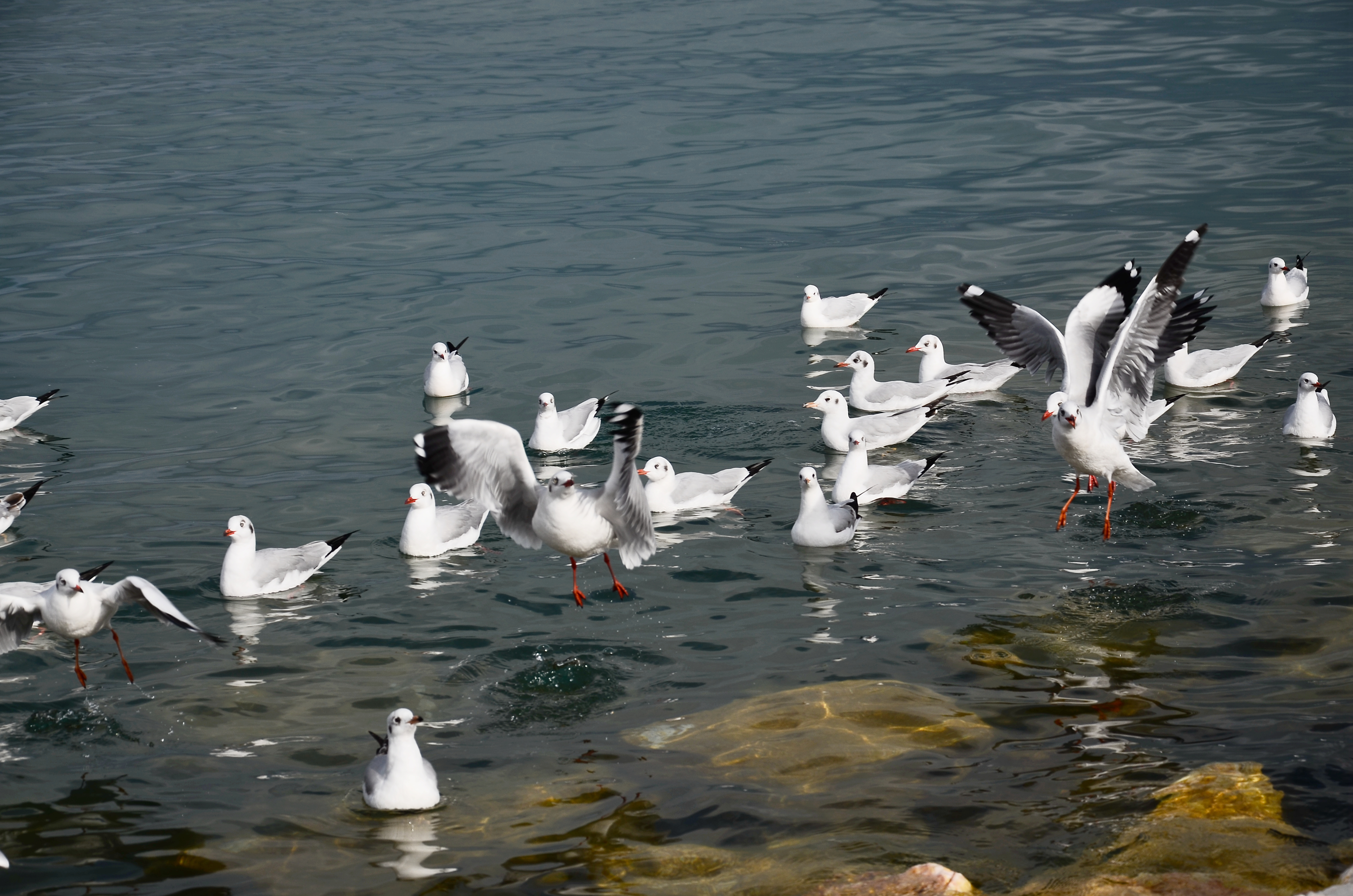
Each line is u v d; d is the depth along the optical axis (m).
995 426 19.77
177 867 9.63
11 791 10.72
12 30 61.66
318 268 28.34
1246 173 32.50
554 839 9.83
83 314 25.64
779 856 9.39
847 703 11.61
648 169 35.88
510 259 28.75
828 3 62.50
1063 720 11.21
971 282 26.23
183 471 18.34
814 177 34.41
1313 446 17.81
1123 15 55.31
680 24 58.56
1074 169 33.84
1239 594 13.49
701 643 13.18
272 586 14.67
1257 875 8.64
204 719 11.94
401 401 21.16
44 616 12.36
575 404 20.83
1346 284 24.91
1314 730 10.68
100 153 38.75
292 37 58.72
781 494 17.48
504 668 12.76
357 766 11.09
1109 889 8.59
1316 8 54.00
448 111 43.16
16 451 19.12
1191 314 15.63
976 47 50.28
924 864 8.95
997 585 14.19
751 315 25.14
